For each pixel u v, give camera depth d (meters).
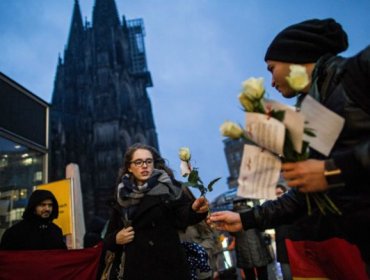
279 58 1.60
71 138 67.69
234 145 72.38
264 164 1.26
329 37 1.54
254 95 1.22
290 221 1.79
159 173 2.76
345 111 1.37
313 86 1.51
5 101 7.82
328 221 1.59
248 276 5.64
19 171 8.12
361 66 1.33
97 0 86.69
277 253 4.14
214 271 5.96
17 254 3.57
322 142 1.26
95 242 5.35
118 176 2.96
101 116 69.50
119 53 81.81
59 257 3.57
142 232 2.52
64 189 6.66
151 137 81.06
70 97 74.94
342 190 1.39
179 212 2.52
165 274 2.35
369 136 1.32
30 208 4.09
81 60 79.62
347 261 1.50
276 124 1.17
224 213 1.94
